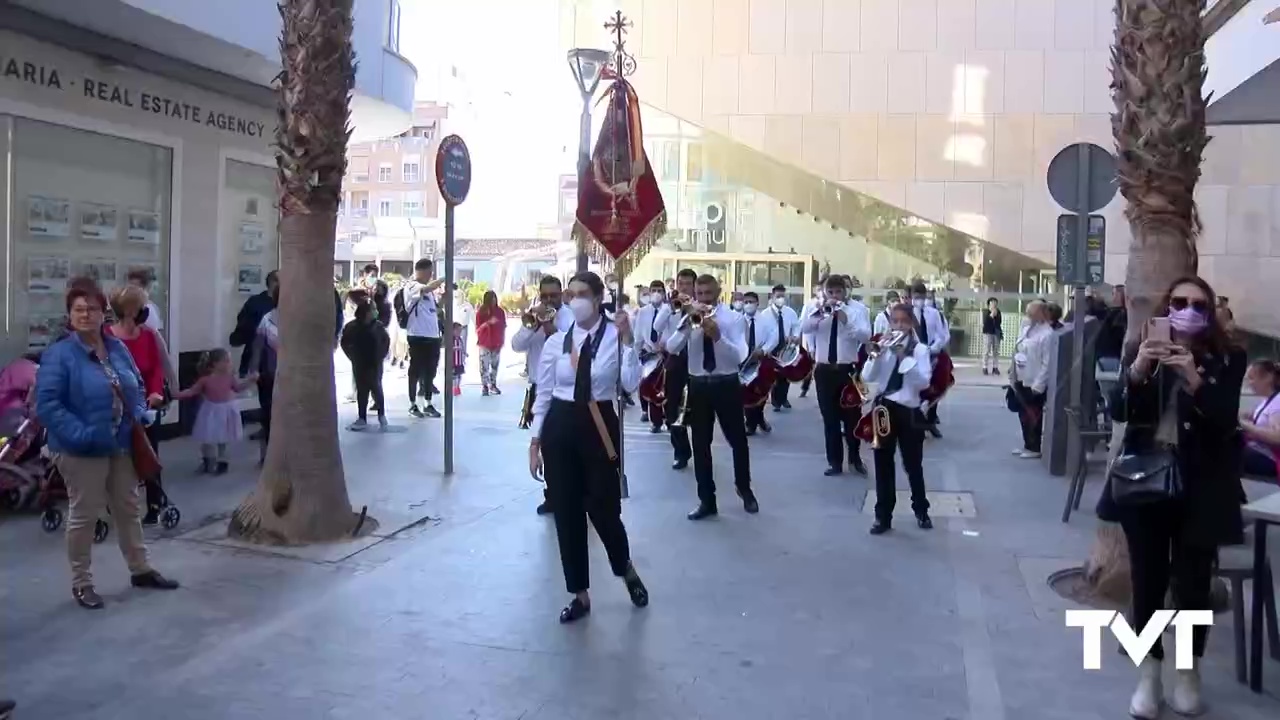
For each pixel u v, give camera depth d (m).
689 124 27.23
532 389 10.08
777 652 5.54
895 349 8.29
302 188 7.57
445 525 8.23
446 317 10.24
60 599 6.21
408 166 67.88
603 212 8.71
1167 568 4.75
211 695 4.87
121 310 7.96
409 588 6.57
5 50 9.66
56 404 5.93
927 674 5.23
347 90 7.78
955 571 7.14
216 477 9.85
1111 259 24.12
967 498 9.65
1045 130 25.61
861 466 10.79
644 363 11.19
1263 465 7.68
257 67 11.37
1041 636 5.81
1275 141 23.89
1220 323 4.67
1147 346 4.49
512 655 5.45
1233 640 5.76
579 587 6.03
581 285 6.17
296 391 7.64
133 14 9.23
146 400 7.71
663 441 13.06
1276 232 23.97
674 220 27.61
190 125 12.13
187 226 12.16
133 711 4.68
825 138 26.45
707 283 8.70
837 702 4.88
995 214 25.84
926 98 26.02
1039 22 25.55
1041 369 11.82
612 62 10.04
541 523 8.34
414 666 5.27
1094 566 6.55
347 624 5.88
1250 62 11.90
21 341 10.05
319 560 7.15
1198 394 4.48
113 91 10.95
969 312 26.59
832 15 26.33
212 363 9.95
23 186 10.04
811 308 10.84
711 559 7.40
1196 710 4.71
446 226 10.14
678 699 4.90
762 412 13.77
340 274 49.38
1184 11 6.12
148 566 6.48
